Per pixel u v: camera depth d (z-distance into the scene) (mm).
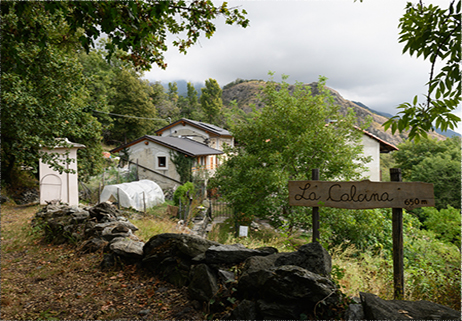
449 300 3355
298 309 2502
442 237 12461
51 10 3547
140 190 16406
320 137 12906
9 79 8273
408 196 3529
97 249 5500
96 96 29938
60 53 10070
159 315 3082
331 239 10414
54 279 4414
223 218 16781
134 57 5648
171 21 5301
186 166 22375
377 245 8234
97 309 3359
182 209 14367
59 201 12070
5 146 9664
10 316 3244
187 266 3777
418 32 2451
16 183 15633
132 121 43000
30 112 8664
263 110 15188
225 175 15750
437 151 30750
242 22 5008
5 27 4355
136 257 4523
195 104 86938
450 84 2166
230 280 3119
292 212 11547
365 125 14133
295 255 2939
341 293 2553
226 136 35844
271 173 12539
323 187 3727
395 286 3461
